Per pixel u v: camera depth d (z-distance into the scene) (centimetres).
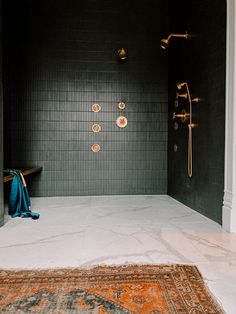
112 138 437
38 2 421
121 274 162
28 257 188
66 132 430
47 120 427
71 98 429
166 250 202
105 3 431
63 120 429
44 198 419
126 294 139
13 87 420
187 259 185
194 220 292
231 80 248
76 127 431
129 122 439
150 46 438
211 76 289
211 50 288
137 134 441
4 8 409
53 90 426
